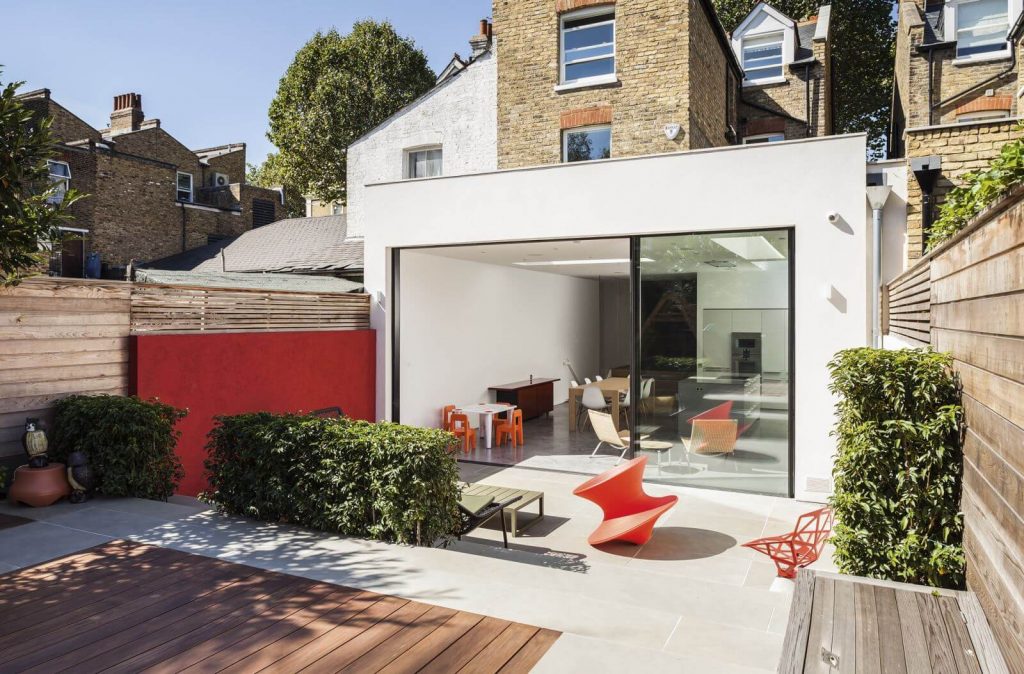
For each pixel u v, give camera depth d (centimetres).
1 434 623
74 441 641
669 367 897
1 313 621
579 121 1287
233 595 411
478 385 1359
